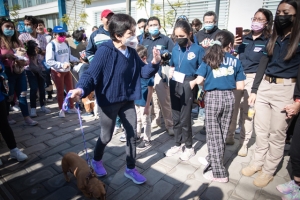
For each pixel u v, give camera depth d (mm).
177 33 2559
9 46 3461
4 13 11047
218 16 6266
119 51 2064
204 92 2578
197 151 3154
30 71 4164
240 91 3020
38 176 2568
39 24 5137
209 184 2465
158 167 2768
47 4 13883
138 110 3201
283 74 2178
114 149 3188
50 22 14633
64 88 4633
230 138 3303
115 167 2770
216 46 2227
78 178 2012
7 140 2777
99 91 2096
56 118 4348
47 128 3877
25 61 3555
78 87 1825
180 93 2648
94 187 1834
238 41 3000
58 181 2486
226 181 2480
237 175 2633
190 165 2811
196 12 6695
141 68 2312
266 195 2307
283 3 2039
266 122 2453
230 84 2305
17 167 2732
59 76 4230
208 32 4031
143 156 3020
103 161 2893
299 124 2055
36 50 4160
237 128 3873
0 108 2627
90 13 10203
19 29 7156
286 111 2102
